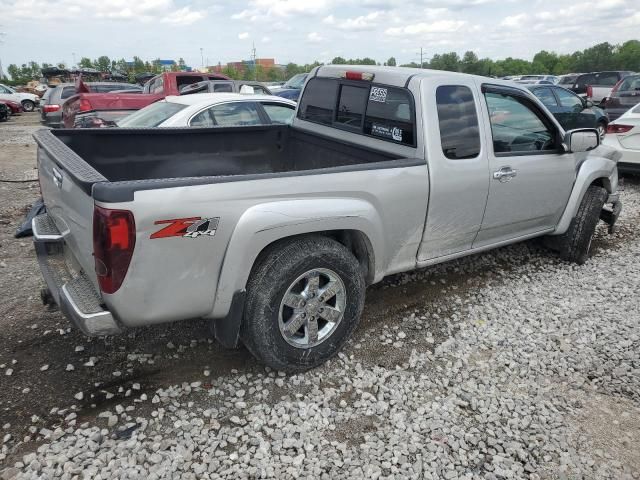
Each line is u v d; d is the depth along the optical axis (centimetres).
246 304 289
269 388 305
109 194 228
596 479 249
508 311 410
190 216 250
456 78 370
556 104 1154
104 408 283
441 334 374
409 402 298
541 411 294
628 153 793
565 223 482
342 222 306
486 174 384
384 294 431
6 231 568
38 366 318
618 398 308
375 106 389
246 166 473
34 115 2431
